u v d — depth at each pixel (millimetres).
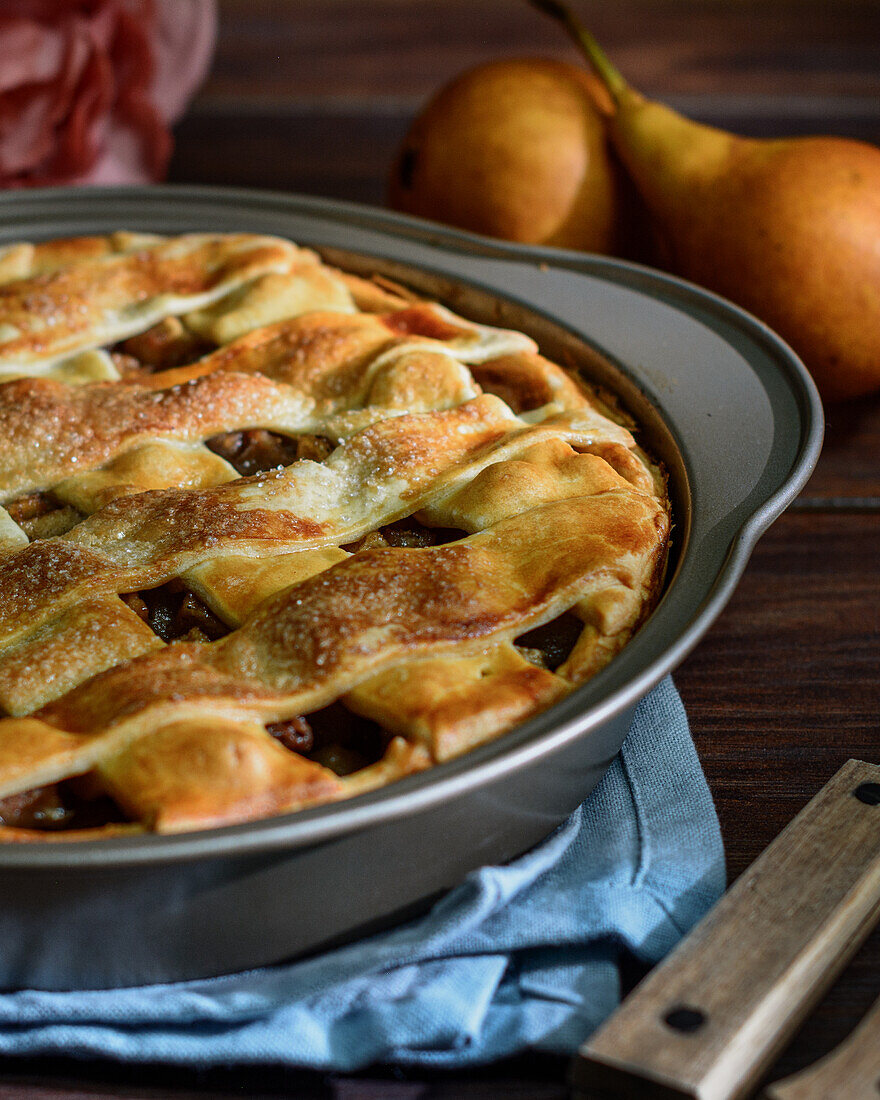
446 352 724
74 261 776
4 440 701
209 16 934
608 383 725
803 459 667
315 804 605
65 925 602
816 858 617
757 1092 593
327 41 1147
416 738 615
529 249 768
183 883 596
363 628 631
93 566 657
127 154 909
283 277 756
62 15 872
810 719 683
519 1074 607
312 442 709
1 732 616
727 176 767
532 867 626
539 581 646
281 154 979
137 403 712
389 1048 601
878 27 1161
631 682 607
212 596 652
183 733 611
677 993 590
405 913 622
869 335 763
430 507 680
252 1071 607
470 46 1132
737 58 1099
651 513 667
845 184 756
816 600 722
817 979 600
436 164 810
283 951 616
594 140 800
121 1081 607
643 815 647
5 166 877
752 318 726
